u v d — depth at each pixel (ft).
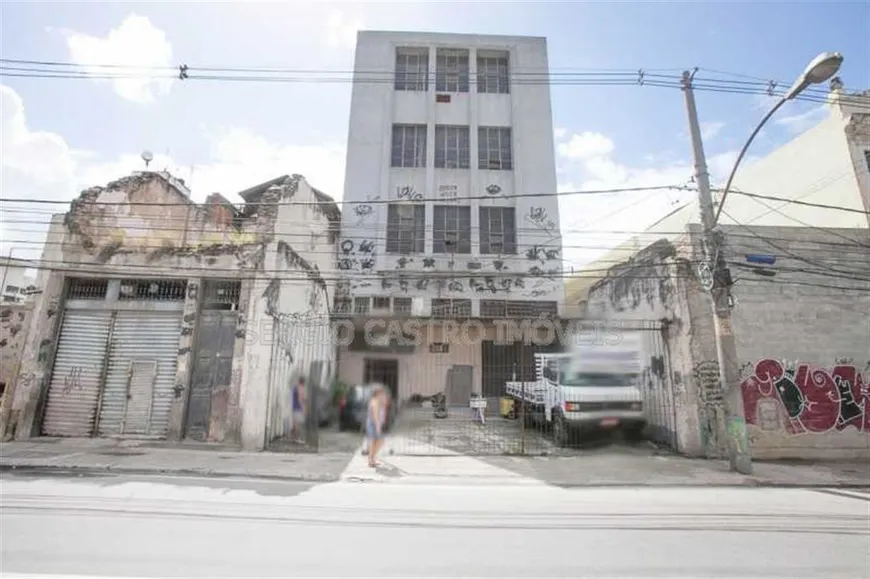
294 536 17.29
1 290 55.67
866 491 28.22
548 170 70.79
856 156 46.98
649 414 44.01
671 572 14.71
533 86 74.43
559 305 66.08
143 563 14.38
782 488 28.96
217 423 39.45
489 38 76.74
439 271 66.69
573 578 14.08
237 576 13.66
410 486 27.43
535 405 49.01
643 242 62.08
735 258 41.29
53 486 24.45
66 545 15.71
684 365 39.91
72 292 42.68
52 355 40.75
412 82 75.61
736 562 15.65
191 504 21.42
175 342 41.16
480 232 69.10
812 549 17.01
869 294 41.96
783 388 39.91
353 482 28.40
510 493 25.95
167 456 33.47
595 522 20.02
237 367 39.29
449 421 54.80
